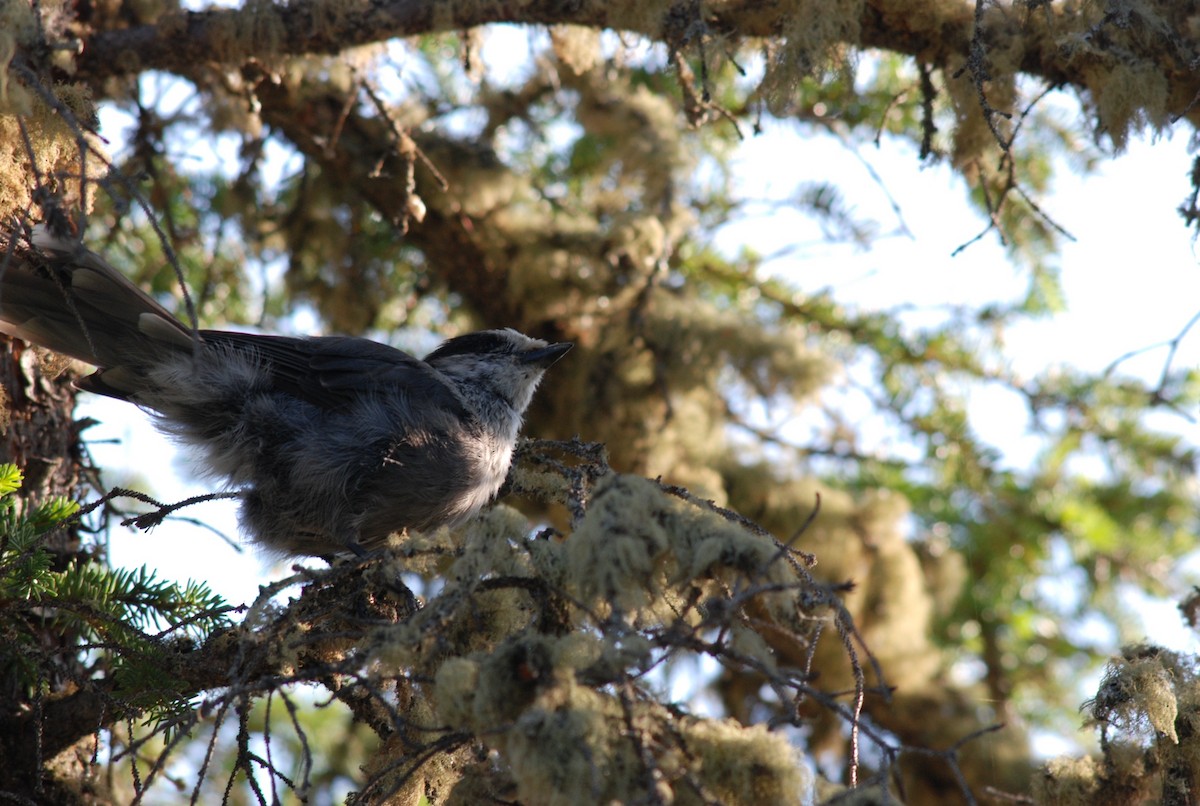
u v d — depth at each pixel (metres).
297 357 7.73
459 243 9.26
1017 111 7.15
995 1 6.55
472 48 7.84
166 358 7.33
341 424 7.61
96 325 6.96
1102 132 6.75
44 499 6.59
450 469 7.80
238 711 4.43
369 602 6.00
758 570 4.24
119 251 9.28
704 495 8.63
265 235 9.27
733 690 9.50
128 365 7.30
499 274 9.31
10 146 5.91
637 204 9.41
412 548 5.26
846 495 9.48
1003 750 8.91
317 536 7.82
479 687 4.14
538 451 7.29
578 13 7.11
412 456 7.67
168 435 7.59
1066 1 6.81
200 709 4.34
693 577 4.28
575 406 9.06
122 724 7.06
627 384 8.91
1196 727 5.41
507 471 8.36
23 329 6.75
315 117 8.80
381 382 7.84
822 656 9.05
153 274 9.41
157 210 8.87
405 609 6.05
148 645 5.46
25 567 5.47
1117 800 5.52
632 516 4.34
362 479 7.61
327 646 5.65
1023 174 8.70
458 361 8.46
